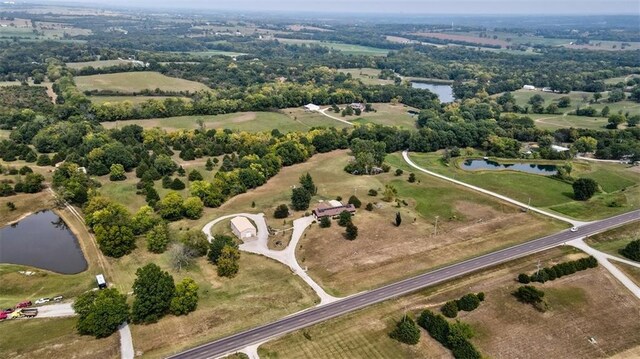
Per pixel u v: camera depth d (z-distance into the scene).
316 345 109.06
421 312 120.44
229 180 199.38
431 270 141.25
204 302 125.25
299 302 125.44
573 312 122.06
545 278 133.25
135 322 116.81
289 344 109.31
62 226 175.00
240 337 111.88
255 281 135.50
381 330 114.00
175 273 139.75
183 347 108.38
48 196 193.62
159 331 113.75
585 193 196.50
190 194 190.25
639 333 115.69
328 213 174.88
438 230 167.62
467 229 168.75
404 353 106.88
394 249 153.75
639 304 126.62
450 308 118.44
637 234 166.88
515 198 199.12
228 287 132.50
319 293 129.50
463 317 118.56
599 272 140.38
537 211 185.25
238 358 104.75
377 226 169.75
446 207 187.75
